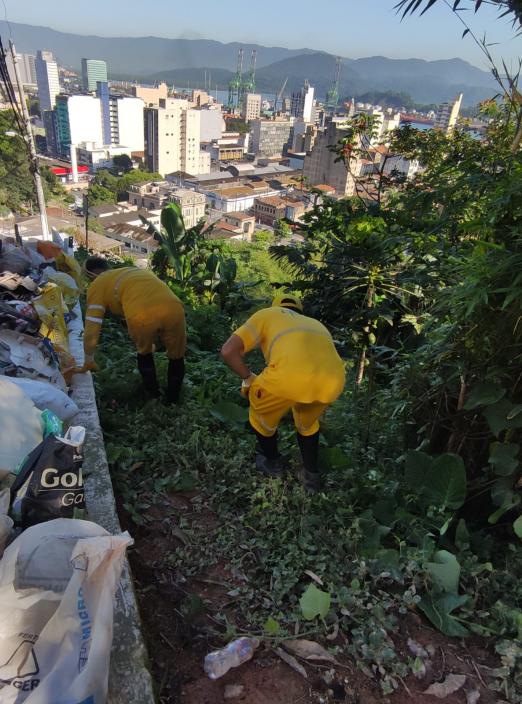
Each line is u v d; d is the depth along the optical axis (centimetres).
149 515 287
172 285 884
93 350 405
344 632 222
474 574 245
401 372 325
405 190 734
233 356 306
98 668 155
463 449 303
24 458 234
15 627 153
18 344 350
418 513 301
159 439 351
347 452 376
